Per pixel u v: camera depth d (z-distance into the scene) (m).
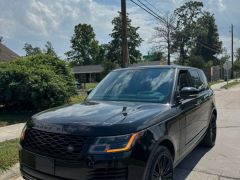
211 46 71.56
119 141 3.22
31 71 11.53
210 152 6.55
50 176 3.38
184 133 4.70
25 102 12.01
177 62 62.91
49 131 3.46
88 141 3.21
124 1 16.84
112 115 3.65
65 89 12.25
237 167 5.56
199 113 5.69
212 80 54.34
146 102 4.46
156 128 3.69
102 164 3.14
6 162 5.38
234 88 32.91
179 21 66.06
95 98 4.91
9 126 9.39
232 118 11.23
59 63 13.90
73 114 3.78
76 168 3.20
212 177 5.06
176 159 4.38
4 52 33.41
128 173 3.21
